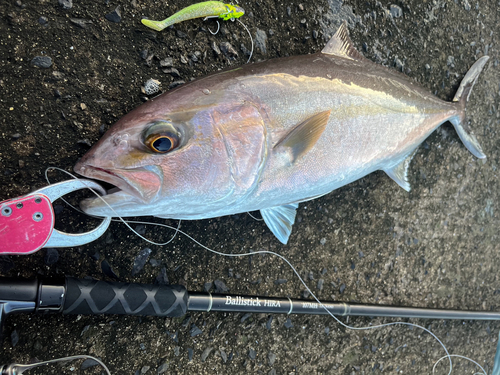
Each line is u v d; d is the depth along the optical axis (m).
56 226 0.37
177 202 0.34
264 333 0.47
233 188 0.35
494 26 0.61
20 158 0.36
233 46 0.44
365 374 0.54
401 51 0.54
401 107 0.45
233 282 0.45
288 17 0.47
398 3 0.53
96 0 0.38
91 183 0.34
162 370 0.42
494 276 0.65
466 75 0.55
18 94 0.36
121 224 0.40
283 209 0.44
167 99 0.33
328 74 0.40
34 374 0.37
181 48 0.42
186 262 0.43
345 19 0.50
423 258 0.58
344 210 0.51
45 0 0.37
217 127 0.33
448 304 0.60
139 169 0.32
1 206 0.31
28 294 0.33
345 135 0.40
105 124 0.39
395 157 0.47
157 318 0.42
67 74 0.37
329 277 0.51
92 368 0.39
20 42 0.36
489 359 0.65
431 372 0.60
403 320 0.57
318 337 0.51
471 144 0.56
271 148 0.36
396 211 0.55
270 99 0.36
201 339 0.44
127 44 0.39
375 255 0.54
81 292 0.35
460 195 0.60
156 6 0.40
